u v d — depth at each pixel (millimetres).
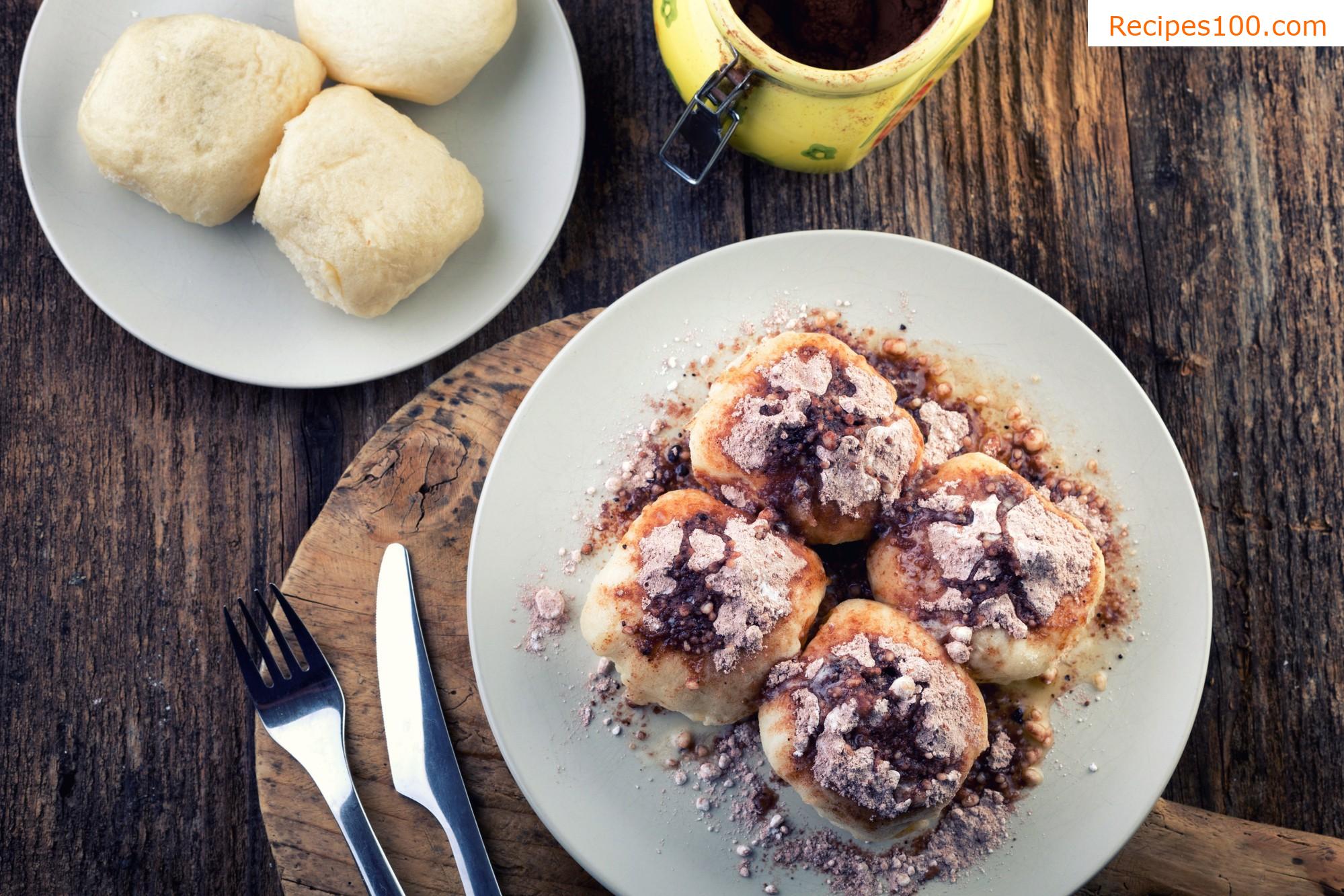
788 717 558
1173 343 649
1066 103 650
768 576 560
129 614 636
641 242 648
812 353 580
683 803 594
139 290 610
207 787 635
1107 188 650
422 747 602
